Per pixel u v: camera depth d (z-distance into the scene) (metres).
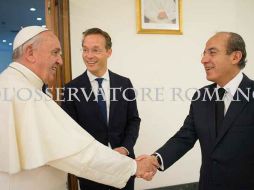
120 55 2.89
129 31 2.90
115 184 1.37
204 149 1.54
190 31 3.13
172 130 3.11
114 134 1.89
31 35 1.32
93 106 1.86
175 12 3.04
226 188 1.45
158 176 3.07
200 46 3.17
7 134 1.18
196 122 1.60
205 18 3.19
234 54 1.49
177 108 3.12
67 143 1.24
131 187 1.90
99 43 1.83
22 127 1.21
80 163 1.26
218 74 1.51
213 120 1.52
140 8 2.90
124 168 1.38
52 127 1.25
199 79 3.18
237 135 1.42
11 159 1.16
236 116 1.43
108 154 1.33
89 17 2.76
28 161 1.18
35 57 1.32
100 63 1.86
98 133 1.87
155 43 3.00
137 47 2.94
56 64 1.41
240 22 3.32
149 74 3.00
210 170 1.50
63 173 1.39
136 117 2.04
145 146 3.02
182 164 3.16
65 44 2.56
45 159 1.19
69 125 1.31
